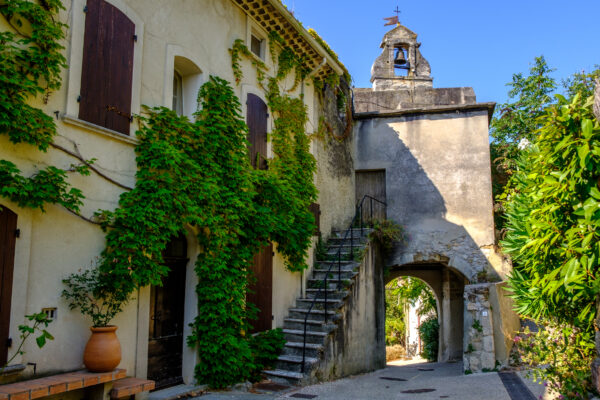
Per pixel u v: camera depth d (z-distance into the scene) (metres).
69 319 5.34
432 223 13.42
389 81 18.23
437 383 8.34
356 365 9.96
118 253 5.71
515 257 7.32
